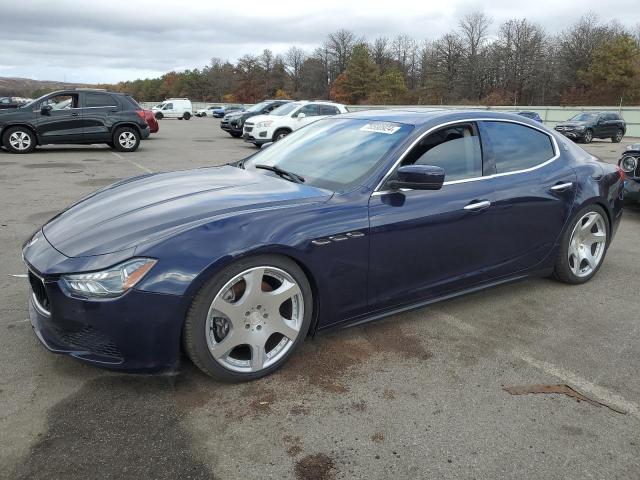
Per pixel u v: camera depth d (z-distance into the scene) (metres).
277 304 2.84
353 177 3.24
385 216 3.12
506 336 3.52
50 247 2.73
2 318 3.54
